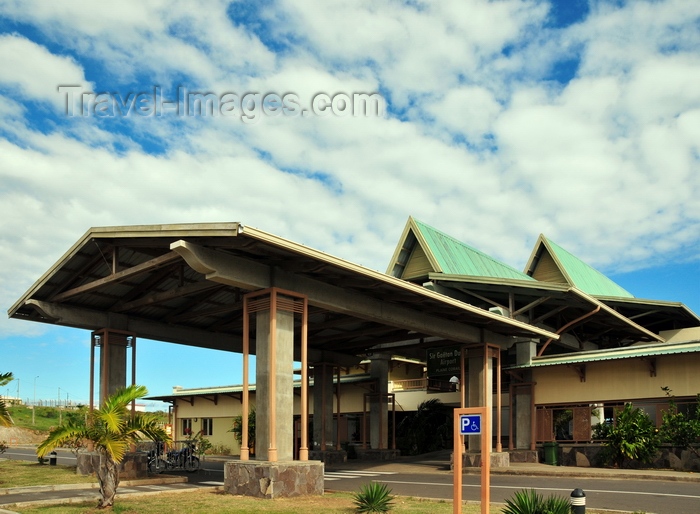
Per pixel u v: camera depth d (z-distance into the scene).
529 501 10.77
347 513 13.16
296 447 33.88
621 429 23.05
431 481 20.58
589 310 29.20
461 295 29.97
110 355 21.62
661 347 24.09
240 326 24.81
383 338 28.25
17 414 67.38
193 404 44.94
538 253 37.88
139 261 19.81
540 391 27.23
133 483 19.19
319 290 18.75
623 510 13.52
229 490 16.59
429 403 36.66
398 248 31.33
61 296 20.12
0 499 15.39
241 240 15.43
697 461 21.28
